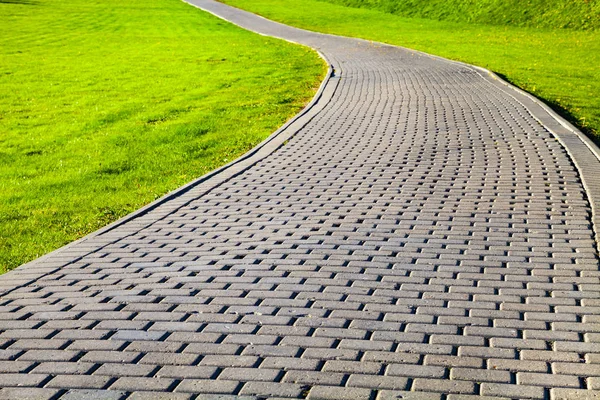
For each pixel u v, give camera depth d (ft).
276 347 16.40
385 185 30.91
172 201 30.01
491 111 48.44
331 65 79.92
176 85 69.26
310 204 28.50
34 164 40.27
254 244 23.90
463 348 16.11
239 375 15.19
